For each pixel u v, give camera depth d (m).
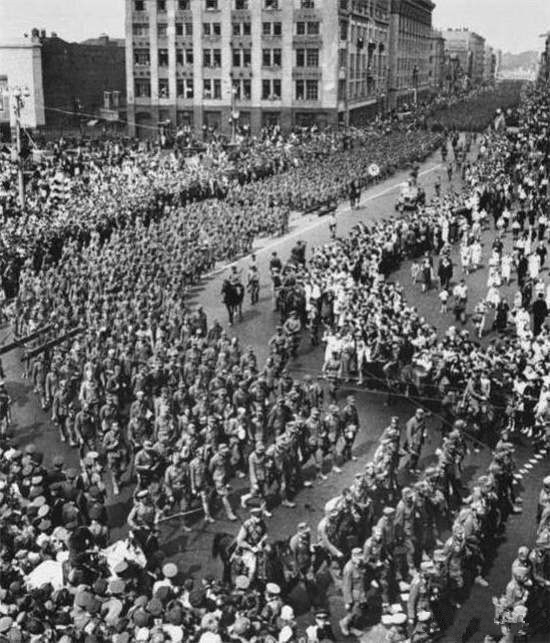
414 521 16.22
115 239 39.25
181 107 94.12
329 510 16.27
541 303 30.62
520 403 22.36
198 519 18.69
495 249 37.19
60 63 95.62
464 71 193.50
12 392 26.08
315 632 13.23
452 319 33.06
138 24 92.88
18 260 35.28
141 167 62.22
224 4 89.38
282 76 90.06
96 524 16.02
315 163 65.19
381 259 38.06
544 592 14.66
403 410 24.59
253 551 14.95
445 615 15.06
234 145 76.19
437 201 49.88
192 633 12.70
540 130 72.50
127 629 12.38
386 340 25.59
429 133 88.25
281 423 21.19
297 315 30.09
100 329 25.58
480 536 16.22
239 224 43.72
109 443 19.59
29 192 52.44
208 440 19.25
